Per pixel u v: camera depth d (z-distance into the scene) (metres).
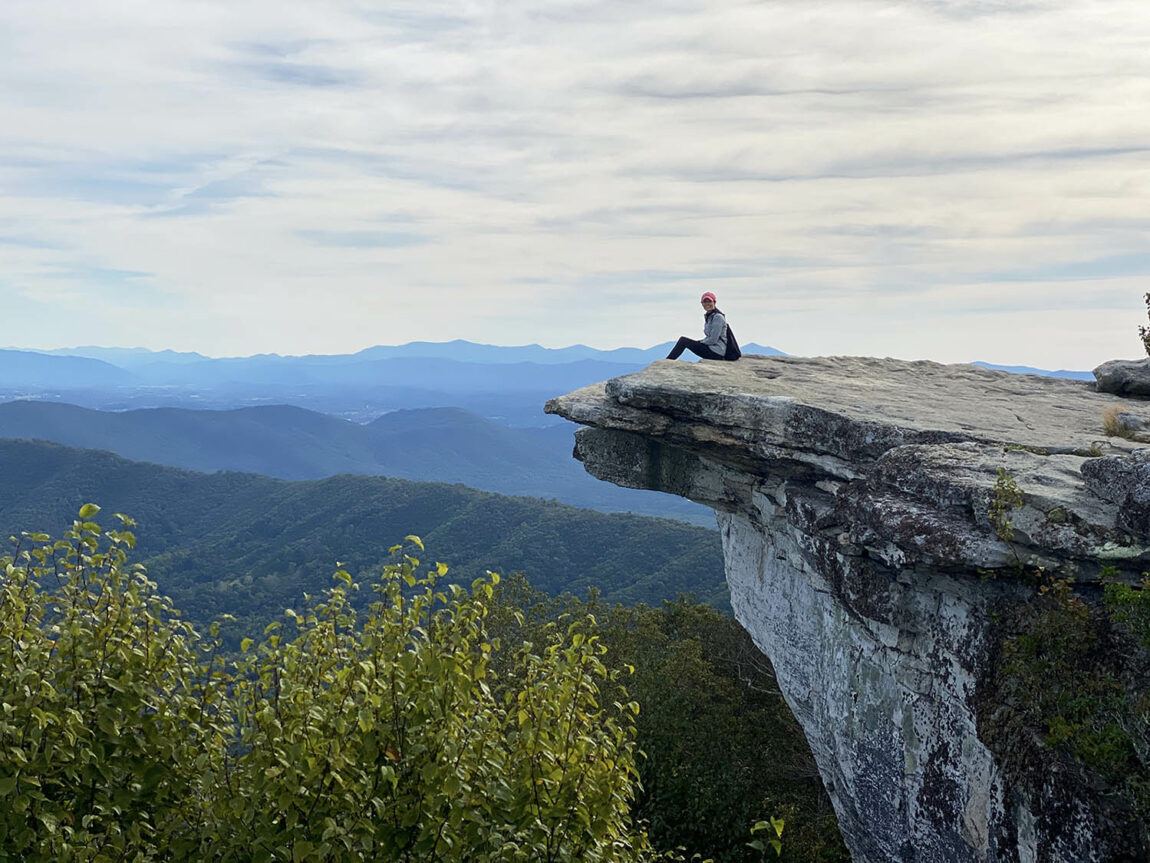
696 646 31.92
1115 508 9.95
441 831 7.82
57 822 7.52
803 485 14.70
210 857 7.78
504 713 8.96
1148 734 8.85
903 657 12.61
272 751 7.83
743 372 17.23
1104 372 17.78
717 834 23.34
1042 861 9.70
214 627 9.11
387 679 8.06
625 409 15.80
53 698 7.52
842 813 16.19
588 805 8.77
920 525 10.89
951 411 14.62
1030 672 10.03
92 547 8.41
